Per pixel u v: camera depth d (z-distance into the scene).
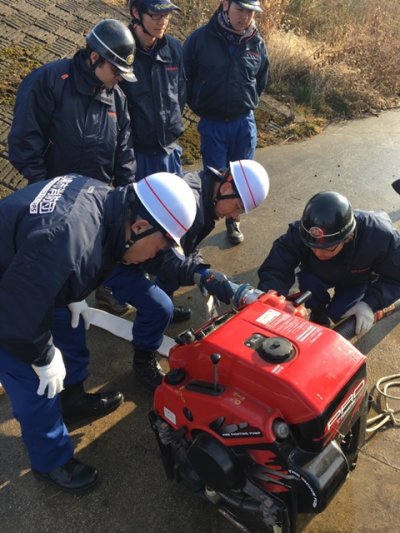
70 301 1.93
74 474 2.47
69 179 1.97
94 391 3.03
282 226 4.55
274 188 5.09
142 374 3.04
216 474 1.93
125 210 1.88
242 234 4.38
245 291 2.35
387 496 2.45
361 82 7.29
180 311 3.51
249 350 1.90
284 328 2.01
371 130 6.41
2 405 2.91
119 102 2.95
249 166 2.49
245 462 1.92
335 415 1.85
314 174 5.36
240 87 3.88
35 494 2.48
